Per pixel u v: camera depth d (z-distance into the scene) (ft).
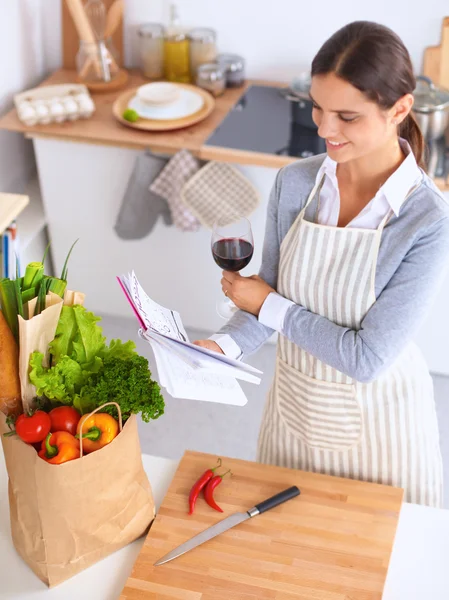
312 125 9.82
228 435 9.65
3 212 8.49
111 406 4.28
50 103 9.83
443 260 4.74
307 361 5.40
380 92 4.29
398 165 4.85
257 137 9.51
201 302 11.06
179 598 4.30
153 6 10.77
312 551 4.58
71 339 4.47
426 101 9.18
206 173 9.56
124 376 4.25
